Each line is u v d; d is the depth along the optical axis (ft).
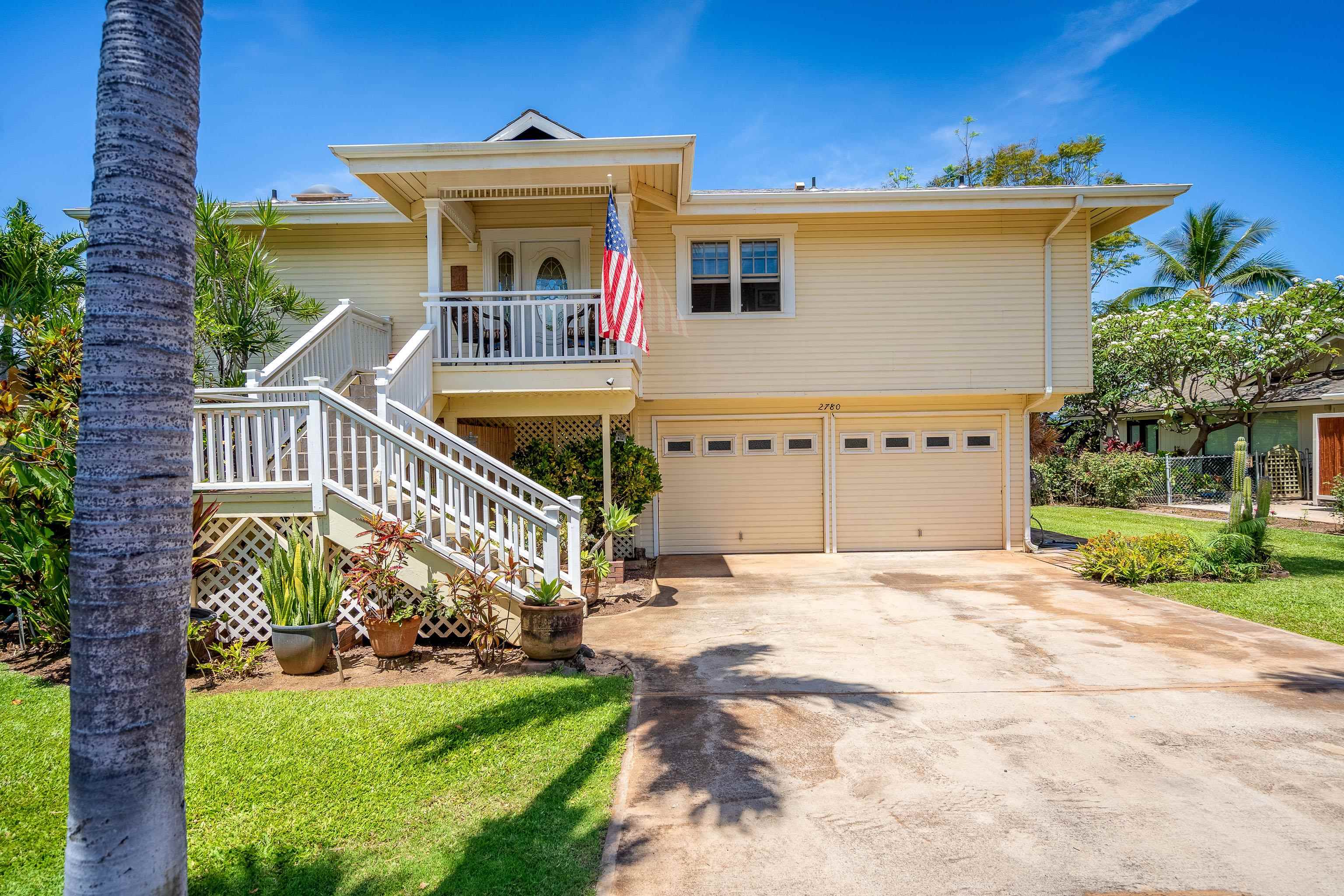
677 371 40.14
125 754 7.64
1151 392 75.15
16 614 23.32
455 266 39.55
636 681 19.71
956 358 39.93
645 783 13.73
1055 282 39.83
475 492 22.02
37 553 19.83
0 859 11.07
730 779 13.85
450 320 32.94
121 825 7.62
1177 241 86.17
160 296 8.00
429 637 23.56
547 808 12.48
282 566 20.20
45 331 24.98
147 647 7.80
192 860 10.98
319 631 19.75
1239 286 82.07
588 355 32.68
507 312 38.81
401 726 15.84
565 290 34.37
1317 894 10.27
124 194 7.86
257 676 19.84
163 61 8.14
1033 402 42.32
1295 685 18.70
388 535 20.51
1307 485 66.74
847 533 43.47
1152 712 16.99
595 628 26.09
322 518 22.33
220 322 31.45
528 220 39.22
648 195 36.70
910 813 12.56
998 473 43.50
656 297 40.04
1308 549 40.47
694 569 38.63
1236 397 68.85
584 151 30.83
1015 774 13.99
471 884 10.33
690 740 15.66
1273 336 63.82
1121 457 67.56
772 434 43.29
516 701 17.22
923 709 17.40
